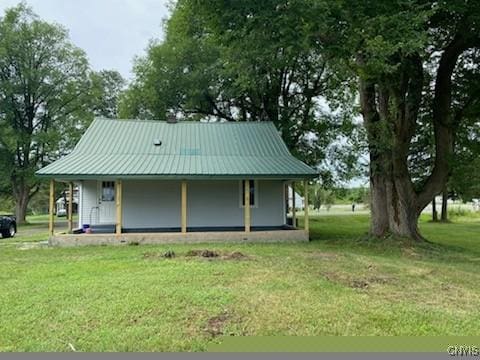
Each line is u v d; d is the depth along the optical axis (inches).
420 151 625.9
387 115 520.4
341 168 835.4
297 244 535.2
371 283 284.8
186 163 597.9
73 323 194.7
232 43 433.7
